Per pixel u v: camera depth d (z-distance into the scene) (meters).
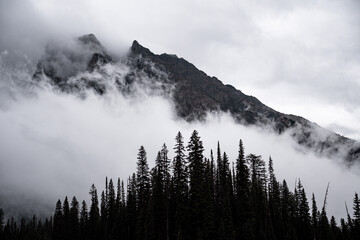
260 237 74.69
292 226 87.00
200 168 68.56
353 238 95.75
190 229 67.38
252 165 93.88
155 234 73.81
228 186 82.00
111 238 89.25
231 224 70.50
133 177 93.06
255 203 85.75
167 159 76.12
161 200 75.44
